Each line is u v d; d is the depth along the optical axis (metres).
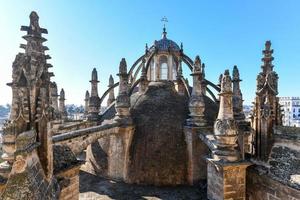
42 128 11.04
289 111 135.50
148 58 31.62
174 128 24.47
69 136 18.05
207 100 29.64
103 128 22.03
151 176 22.97
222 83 16.67
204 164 23.14
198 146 23.00
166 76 32.00
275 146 15.10
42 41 11.19
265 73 15.84
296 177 12.84
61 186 12.91
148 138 24.19
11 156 9.23
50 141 11.50
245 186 16.22
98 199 20.48
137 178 23.25
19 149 8.55
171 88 29.00
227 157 15.95
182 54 32.09
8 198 7.96
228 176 15.84
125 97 24.69
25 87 10.16
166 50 31.50
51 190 10.58
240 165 15.69
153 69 32.31
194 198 20.08
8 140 9.25
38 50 10.89
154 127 24.64
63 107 39.97
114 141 24.75
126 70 24.98
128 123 24.25
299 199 12.43
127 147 24.17
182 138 24.05
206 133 21.91
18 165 8.48
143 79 28.86
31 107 10.41
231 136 16.20
